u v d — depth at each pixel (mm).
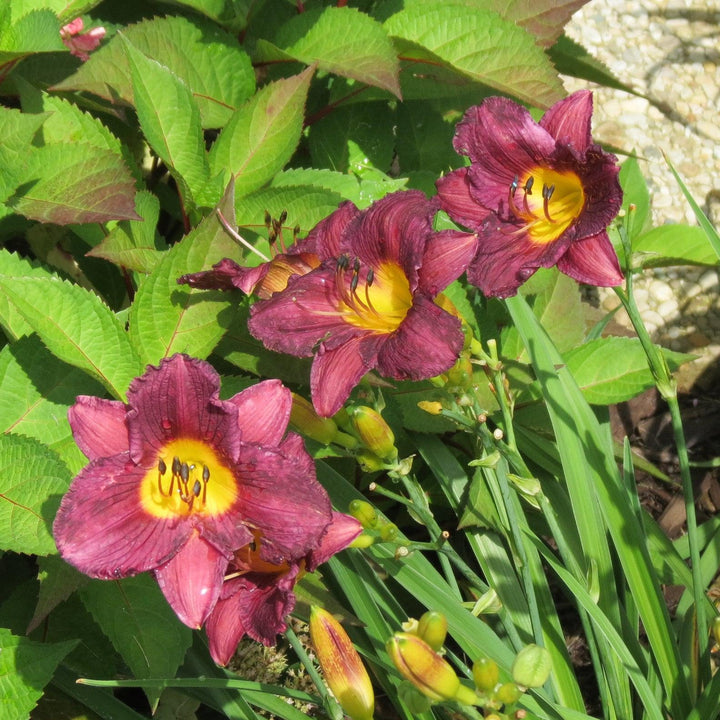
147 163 848
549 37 832
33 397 686
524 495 672
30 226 771
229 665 754
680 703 699
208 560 597
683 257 875
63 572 656
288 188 738
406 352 631
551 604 729
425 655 558
